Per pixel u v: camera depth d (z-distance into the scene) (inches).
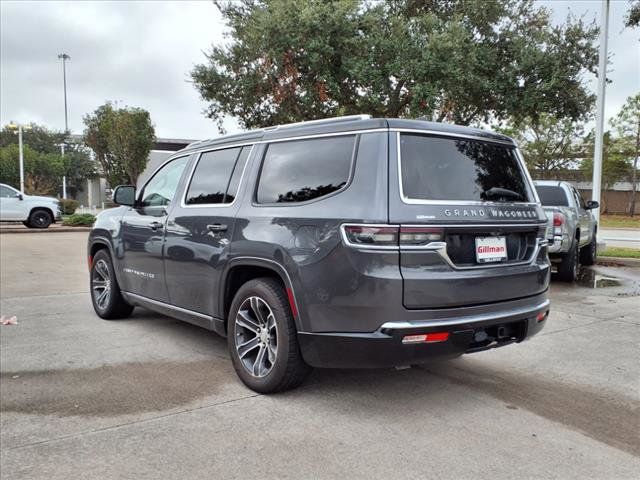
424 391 163.5
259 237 157.2
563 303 299.3
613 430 138.4
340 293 135.3
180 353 200.7
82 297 311.3
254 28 528.4
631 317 264.4
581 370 184.7
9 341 217.0
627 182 1700.3
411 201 134.1
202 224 181.6
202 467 117.3
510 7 573.3
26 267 432.8
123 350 204.4
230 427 136.9
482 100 581.3
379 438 131.3
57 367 184.5
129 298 231.5
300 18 500.4
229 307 175.5
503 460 121.3
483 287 140.5
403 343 130.4
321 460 120.4
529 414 147.6
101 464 118.5
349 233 134.3
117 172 1339.8
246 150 179.5
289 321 150.3
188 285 189.0
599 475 115.6
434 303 132.6
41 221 852.6
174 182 210.2
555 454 124.7
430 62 496.7
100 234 249.3
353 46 524.1
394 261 130.3
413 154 141.5
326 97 553.6
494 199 152.4
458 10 578.2
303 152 158.1
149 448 125.9
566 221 355.3
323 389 163.9
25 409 149.2
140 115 1254.9
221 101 608.4
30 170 1660.9
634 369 186.1
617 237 857.5
